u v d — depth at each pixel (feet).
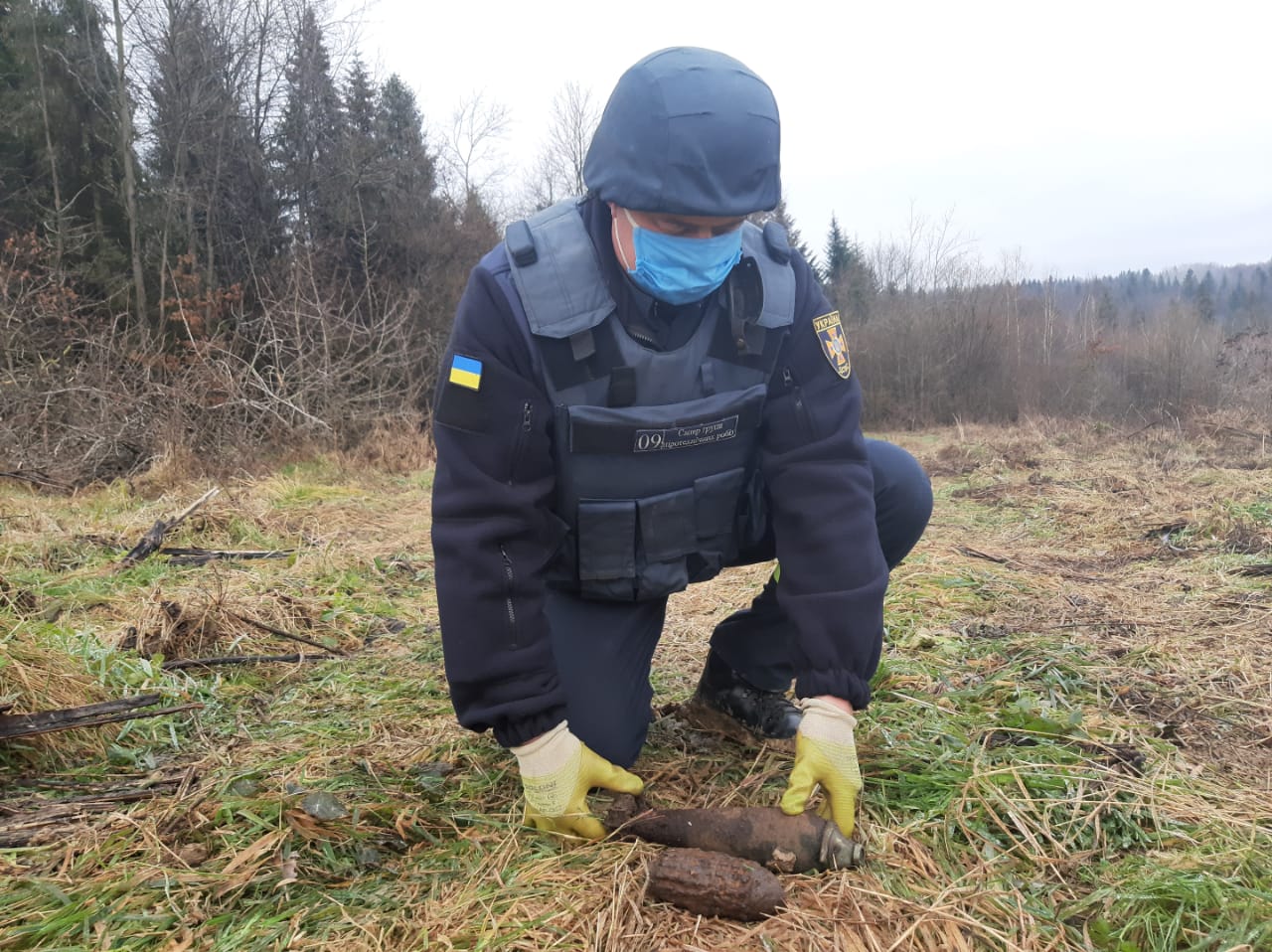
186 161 49.62
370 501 22.65
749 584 12.98
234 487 23.32
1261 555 13.70
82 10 49.55
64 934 4.57
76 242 49.75
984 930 4.54
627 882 4.93
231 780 6.24
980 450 34.65
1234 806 5.91
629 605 6.02
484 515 5.10
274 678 9.02
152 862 5.22
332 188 53.36
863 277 73.46
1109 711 7.65
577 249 5.16
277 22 51.62
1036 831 5.57
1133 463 27.53
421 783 6.28
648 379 5.26
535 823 5.60
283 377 34.24
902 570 13.14
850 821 5.24
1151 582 12.71
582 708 5.83
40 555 14.11
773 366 5.51
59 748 6.79
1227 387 48.26
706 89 4.61
